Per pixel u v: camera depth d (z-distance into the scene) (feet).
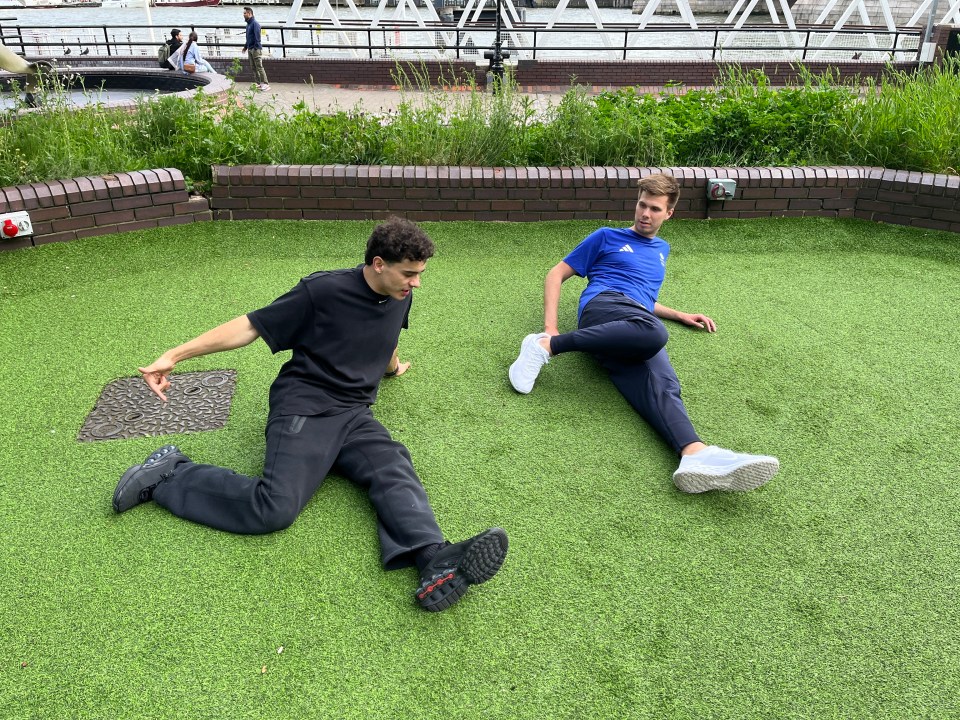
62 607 7.99
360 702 7.12
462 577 7.95
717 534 9.46
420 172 19.52
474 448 10.95
